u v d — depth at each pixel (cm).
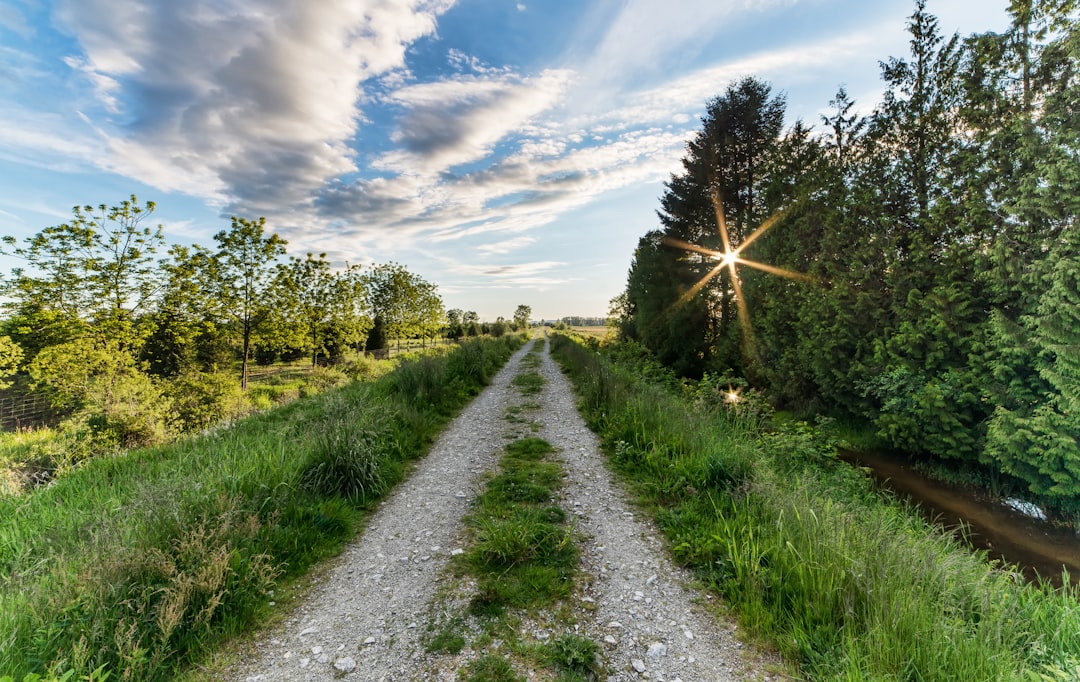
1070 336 626
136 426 998
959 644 250
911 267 953
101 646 259
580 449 743
